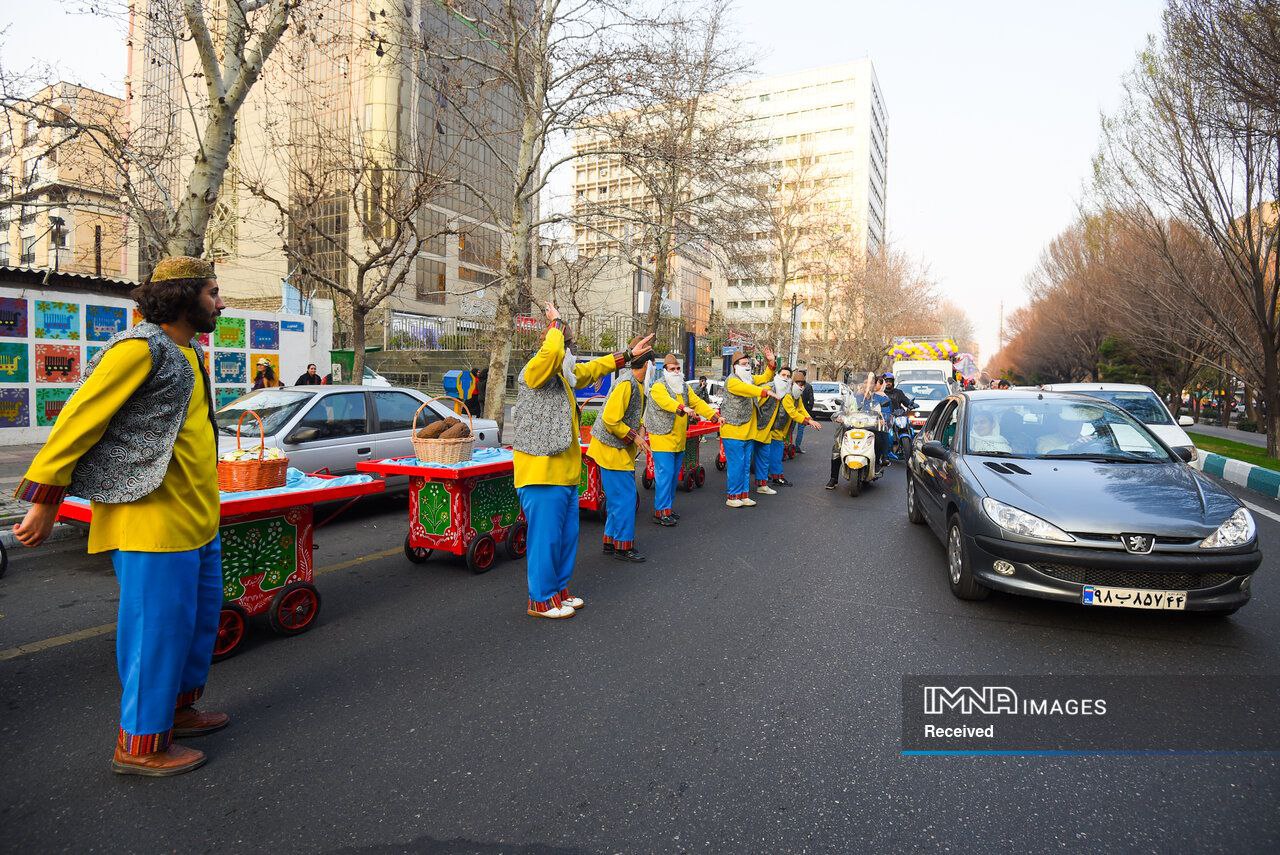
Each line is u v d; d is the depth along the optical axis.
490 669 4.05
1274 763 3.09
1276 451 15.84
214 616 3.28
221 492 4.30
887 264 52.59
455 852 2.47
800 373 11.48
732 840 2.54
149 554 2.87
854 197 84.00
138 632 2.90
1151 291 19.64
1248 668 4.12
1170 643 4.51
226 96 7.95
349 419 8.22
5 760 3.05
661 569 6.25
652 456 8.15
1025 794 2.84
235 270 28.72
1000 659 4.24
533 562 4.88
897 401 14.83
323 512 8.26
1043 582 4.60
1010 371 82.19
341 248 12.34
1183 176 15.43
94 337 13.59
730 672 4.02
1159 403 11.73
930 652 4.34
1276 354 15.92
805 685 3.86
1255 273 15.70
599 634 4.61
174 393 2.84
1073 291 34.28
